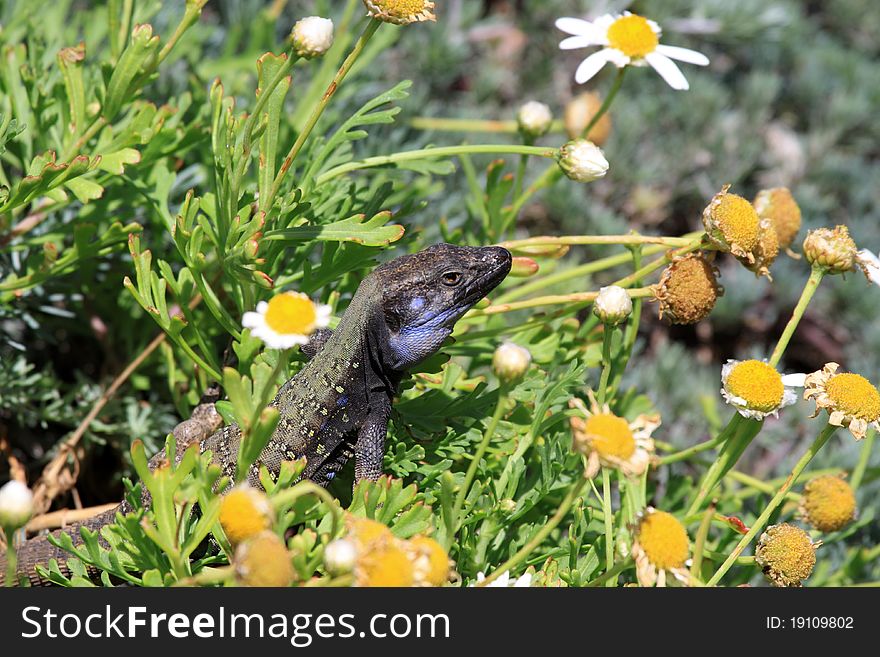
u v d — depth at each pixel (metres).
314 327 0.48
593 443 0.49
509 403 0.56
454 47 0.74
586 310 0.66
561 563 0.55
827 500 0.54
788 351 0.74
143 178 0.59
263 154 0.54
